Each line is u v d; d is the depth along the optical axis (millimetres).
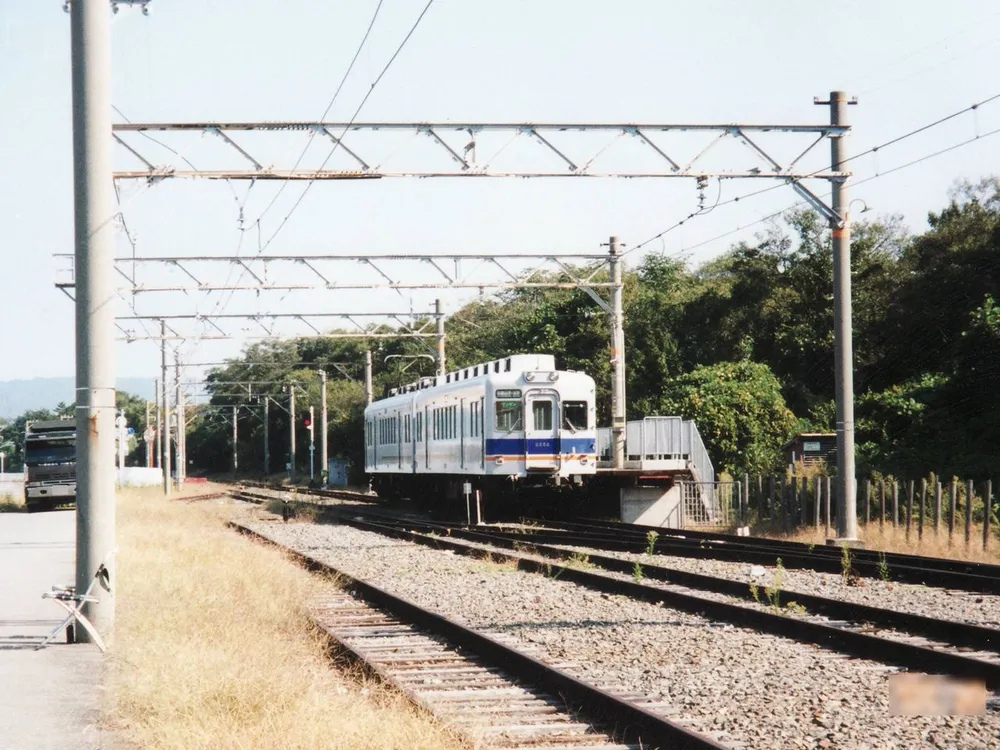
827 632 24719
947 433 73625
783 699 19281
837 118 45719
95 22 24203
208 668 19078
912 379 90938
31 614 28766
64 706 18359
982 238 91125
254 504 103500
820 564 39406
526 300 163125
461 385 75000
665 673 21688
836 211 46344
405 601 30016
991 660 23062
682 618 28938
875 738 16750
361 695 18906
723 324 114000
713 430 84062
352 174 42719
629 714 17344
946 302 90125
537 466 69000
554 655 24000
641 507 71188
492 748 16234
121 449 102438
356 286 70312
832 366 105875
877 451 73438
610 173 43750
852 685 20375
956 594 32750
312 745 15172
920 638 25578
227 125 41969
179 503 102875
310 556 46375
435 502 86188
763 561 42344
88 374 24391
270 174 42812
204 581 33031
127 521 64500
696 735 15750
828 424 92812
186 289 69688
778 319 111875
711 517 67250
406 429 91000
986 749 16109
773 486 59438
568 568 38750
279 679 18609
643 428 74062
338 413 175250
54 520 72625
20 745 15875
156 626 24609
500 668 22688
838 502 46938
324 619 29469
